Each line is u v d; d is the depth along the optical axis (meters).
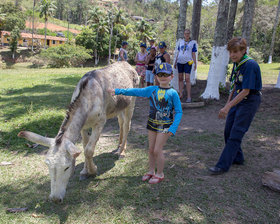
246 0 12.55
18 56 54.38
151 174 3.74
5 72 18.67
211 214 2.90
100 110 3.60
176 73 9.25
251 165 4.05
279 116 6.47
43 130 5.64
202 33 48.34
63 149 2.79
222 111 3.37
